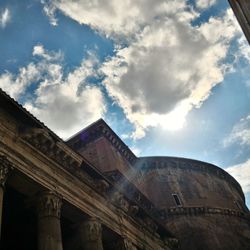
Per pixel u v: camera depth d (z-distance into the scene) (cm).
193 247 3531
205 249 3550
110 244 2264
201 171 4334
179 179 4059
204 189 4122
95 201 2103
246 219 4256
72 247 1959
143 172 3953
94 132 3206
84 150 3172
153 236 2738
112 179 2680
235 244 3788
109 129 3247
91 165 2084
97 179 2172
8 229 1975
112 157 3050
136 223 2516
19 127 1708
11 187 1664
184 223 3684
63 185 1853
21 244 2042
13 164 1571
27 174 1628
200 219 3778
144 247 2489
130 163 3584
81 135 3186
